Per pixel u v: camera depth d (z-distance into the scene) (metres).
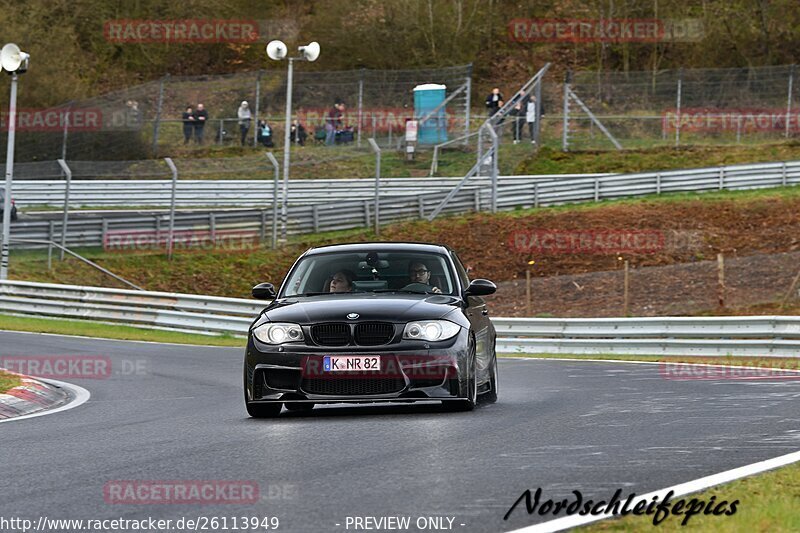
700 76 145.12
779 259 94.31
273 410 31.75
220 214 105.06
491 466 21.81
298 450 24.52
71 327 77.88
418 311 30.39
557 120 143.75
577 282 91.94
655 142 139.25
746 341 58.00
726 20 158.12
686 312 80.75
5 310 85.81
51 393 41.12
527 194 117.44
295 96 152.38
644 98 146.38
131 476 21.86
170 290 97.44
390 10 158.62
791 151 135.00
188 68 167.88
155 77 165.38
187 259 102.38
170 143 138.88
